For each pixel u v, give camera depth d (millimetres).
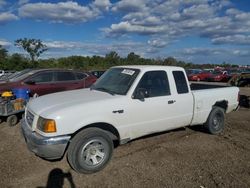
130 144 5820
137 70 5305
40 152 4176
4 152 5305
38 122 4348
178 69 5855
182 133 6754
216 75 34219
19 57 55062
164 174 4438
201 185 4098
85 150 4383
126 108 4859
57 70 9828
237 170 4645
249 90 19688
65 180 4207
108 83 5539
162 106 5379
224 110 7012
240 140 6320
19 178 4250
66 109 4312
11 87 8680
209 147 5766
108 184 4094
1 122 7863
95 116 4500
